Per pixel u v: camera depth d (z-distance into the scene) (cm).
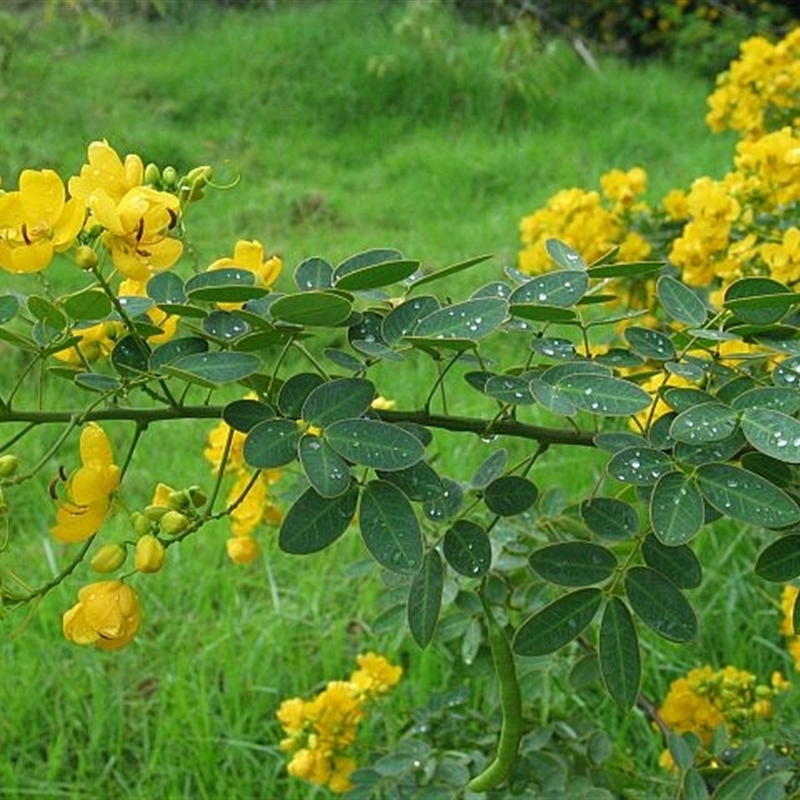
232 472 68
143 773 105
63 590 126
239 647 120
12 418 42
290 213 240
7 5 345
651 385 58
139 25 359
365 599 123
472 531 44
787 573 43
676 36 363
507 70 299
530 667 76
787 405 41
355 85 307
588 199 120
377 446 39
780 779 65
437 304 44
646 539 45
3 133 271
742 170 97
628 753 100
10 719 111
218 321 44
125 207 41
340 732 84
